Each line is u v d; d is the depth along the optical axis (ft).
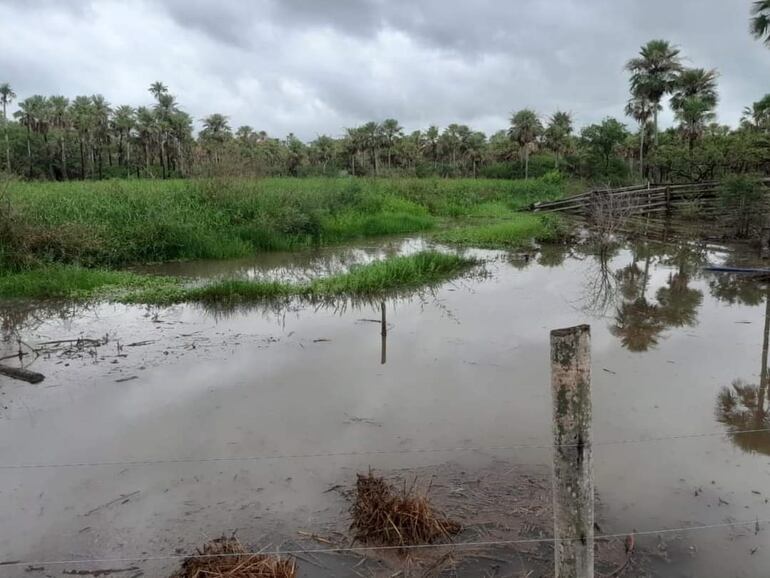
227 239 51.70
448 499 13.08
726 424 16.92
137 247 47.26
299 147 254.68
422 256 43.21
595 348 24.16
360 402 18.78
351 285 35.24
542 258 49.16
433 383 20.35
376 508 12.03
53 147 199.82
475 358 22.95
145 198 54.49
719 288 36.32
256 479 14.21
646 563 11.02
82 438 16.60
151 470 14.75
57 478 14.46
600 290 36.04
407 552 11.38
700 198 75.82
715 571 10.82
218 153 69.31
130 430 17.04
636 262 46.60
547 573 10.64
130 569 11.19
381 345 24.81
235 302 33.24
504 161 229.66
